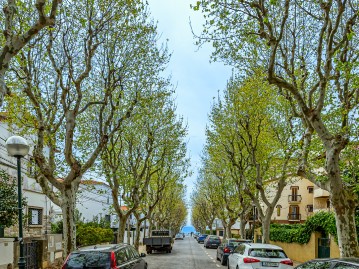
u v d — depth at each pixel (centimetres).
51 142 1285
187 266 2105
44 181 1279
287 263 1304
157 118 2150
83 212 4856
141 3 1302
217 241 4191
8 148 954
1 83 684
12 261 1420
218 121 2178
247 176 2191
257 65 1468
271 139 2017
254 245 1402
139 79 1536
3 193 1527
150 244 3297
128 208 2411
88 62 1228
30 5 1189
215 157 2523
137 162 2153
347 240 1014
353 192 1099
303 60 1292
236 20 1215
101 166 1983
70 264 1012
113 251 1062
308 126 1265
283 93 1362
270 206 1969
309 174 1225
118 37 1405
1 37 1161
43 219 2352
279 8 1252
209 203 5381
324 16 1052
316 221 2245
